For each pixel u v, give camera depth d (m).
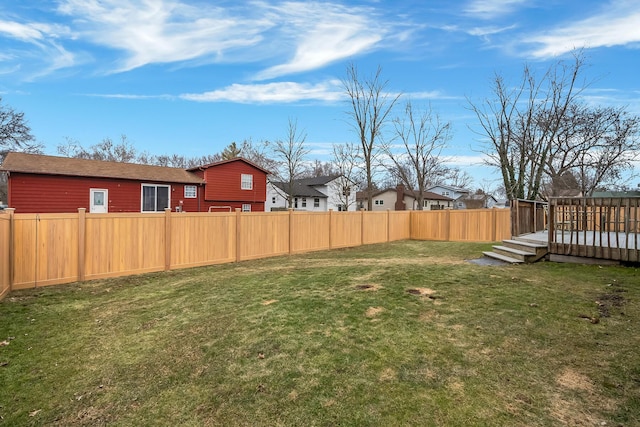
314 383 3.02
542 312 4.38
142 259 8.52
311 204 38.69
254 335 4.12
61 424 2.67
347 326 4.23
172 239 9.01
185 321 4.79
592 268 6.72
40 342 4.25
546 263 7.51
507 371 3.04
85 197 16.22
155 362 3.62
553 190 21.17
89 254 7.79
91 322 4.97
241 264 9.80
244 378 3.18
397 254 11.04
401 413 2.55
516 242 8.70
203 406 2.81
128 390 3.12
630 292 5.02
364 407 2.65
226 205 21.44
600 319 4.06
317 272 7.75
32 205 14.95
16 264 6.91
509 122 20.80
